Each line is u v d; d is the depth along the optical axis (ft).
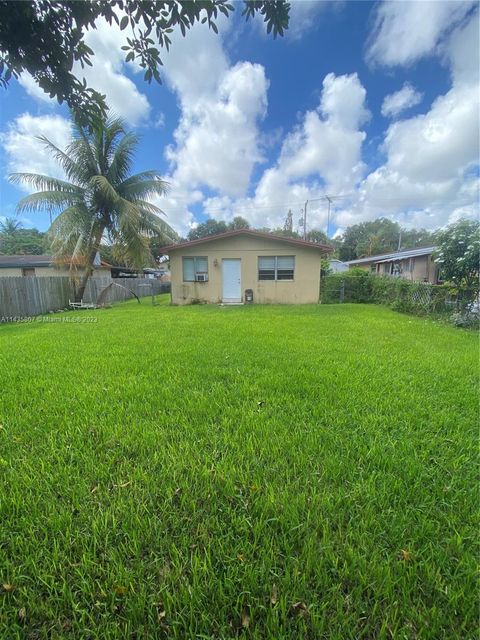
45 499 4.79
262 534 4.12
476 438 6.42
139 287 63.10
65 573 3.64
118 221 38.32
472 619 3.17
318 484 5.07
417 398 8.50
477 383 9.78
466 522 4.33
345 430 6.80
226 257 38.78
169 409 7.94
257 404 8.14
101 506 4.63
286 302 38.96
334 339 16.60
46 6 5.89
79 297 40.50
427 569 3.64
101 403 8.29
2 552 3.90
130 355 13.42
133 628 3.13
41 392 9.16
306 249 38.04
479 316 21.21
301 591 3.41
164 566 3.72
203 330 19.57
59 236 34.99
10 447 6.28
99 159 37.58
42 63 6.49
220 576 3.59
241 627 3.14
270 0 6.68
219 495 4.88
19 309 32.55
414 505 4.62
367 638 3.04
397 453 5.90
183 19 6.40
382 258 65.92
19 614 3.24
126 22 6.41
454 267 23.44
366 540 4.00
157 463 5.70
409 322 22.94
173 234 46.03
